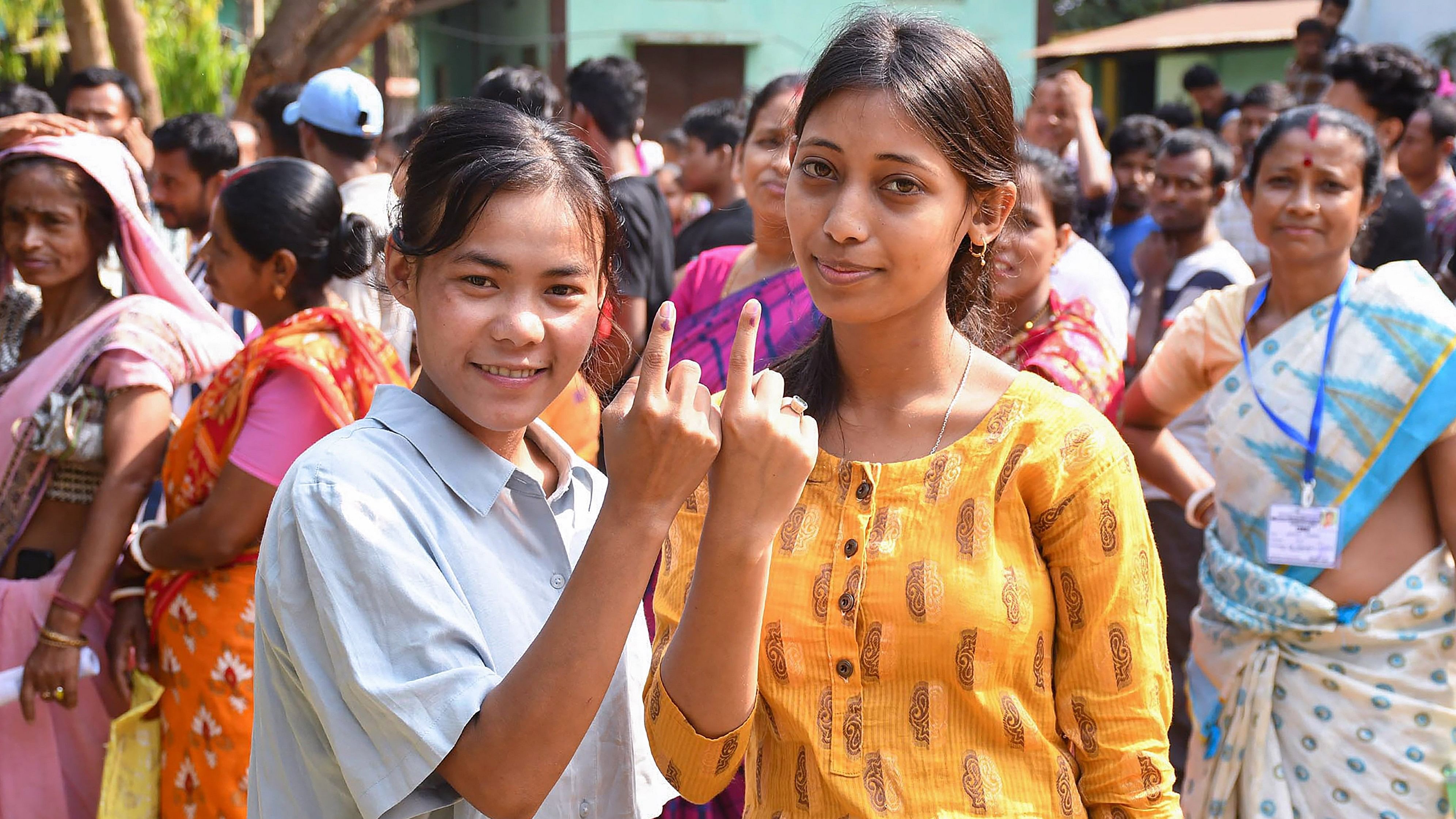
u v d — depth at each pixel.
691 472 1.29
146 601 2.98
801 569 1.58
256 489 2.70
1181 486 3.13
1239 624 2.77
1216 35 14.63
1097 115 8.45
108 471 2.93
